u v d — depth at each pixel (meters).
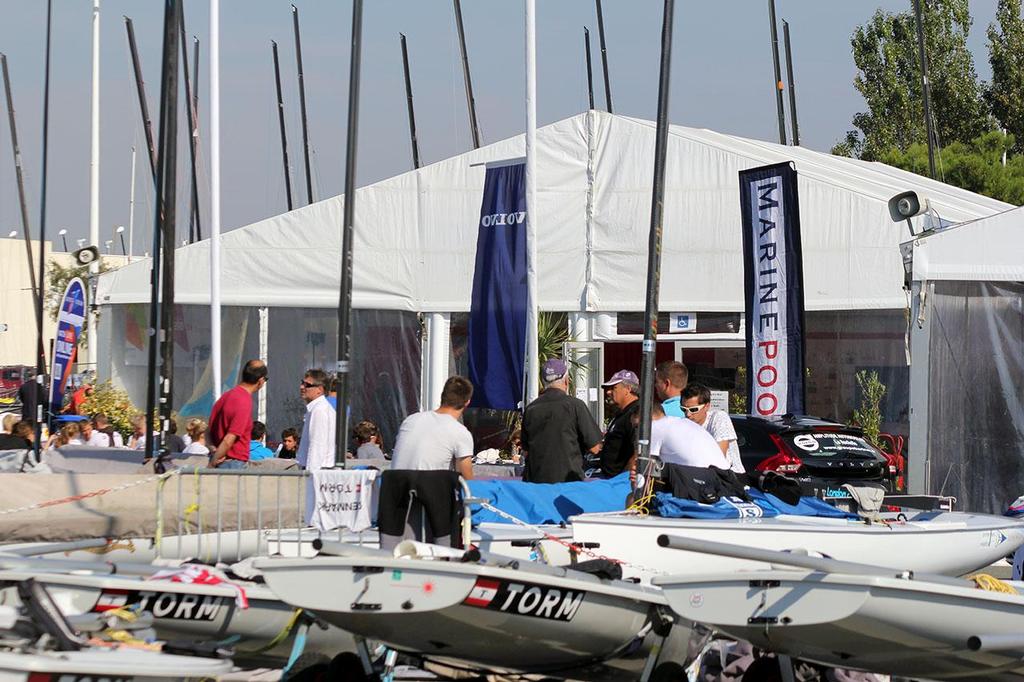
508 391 34.41
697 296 49.94
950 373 35.31
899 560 23.03
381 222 53.03
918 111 125.12
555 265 51.28
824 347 47.41
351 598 14.89
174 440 37.34
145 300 55.28
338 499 20.58
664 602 16.36
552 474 23.28
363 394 52.81
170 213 32.94
